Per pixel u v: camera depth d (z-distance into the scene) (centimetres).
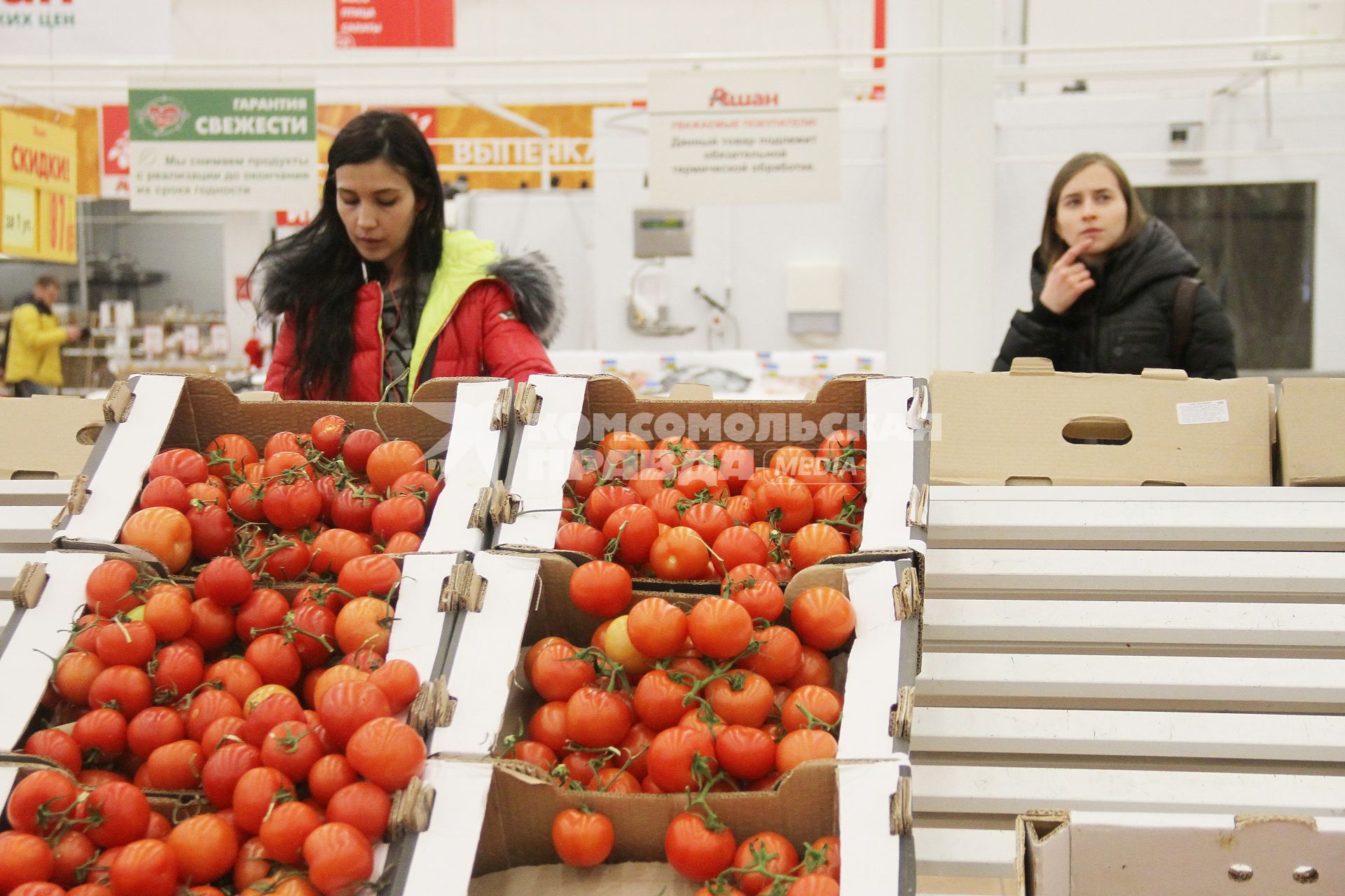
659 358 507
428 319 232
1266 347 523
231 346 805
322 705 126
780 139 335
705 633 134
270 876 121
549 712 140
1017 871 118
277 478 166
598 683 144
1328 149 483
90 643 143
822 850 121
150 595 147
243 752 128
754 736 130
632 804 127
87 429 203
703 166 338
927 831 145
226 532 160
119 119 560
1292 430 180
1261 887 114
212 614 149
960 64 408
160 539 153
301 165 345
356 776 124
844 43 571
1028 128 519
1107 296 263
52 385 696
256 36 446
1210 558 160
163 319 823
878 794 118
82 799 124
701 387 196
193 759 132
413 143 227
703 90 335
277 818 118
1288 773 147
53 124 522
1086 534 165
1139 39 616
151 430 168
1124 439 202
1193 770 148
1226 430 185
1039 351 266
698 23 461
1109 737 149
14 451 201
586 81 367
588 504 164
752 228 549
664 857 131
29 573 147
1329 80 562
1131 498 168
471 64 326
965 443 188
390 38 414
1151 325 257
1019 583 161
